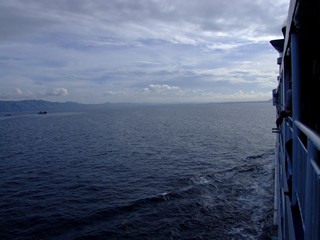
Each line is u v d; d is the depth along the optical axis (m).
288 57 7.25
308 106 5.30
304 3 3.14
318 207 2.76
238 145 53.44
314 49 5.15
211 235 19.11
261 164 37.94
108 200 25.66
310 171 3.04
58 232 20.08
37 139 70.62
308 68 5.32
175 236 19.16
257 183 29.86
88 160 42.78
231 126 95.00
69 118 183.62
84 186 29.80
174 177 32.38
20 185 30.36
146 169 36.31
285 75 8.54
